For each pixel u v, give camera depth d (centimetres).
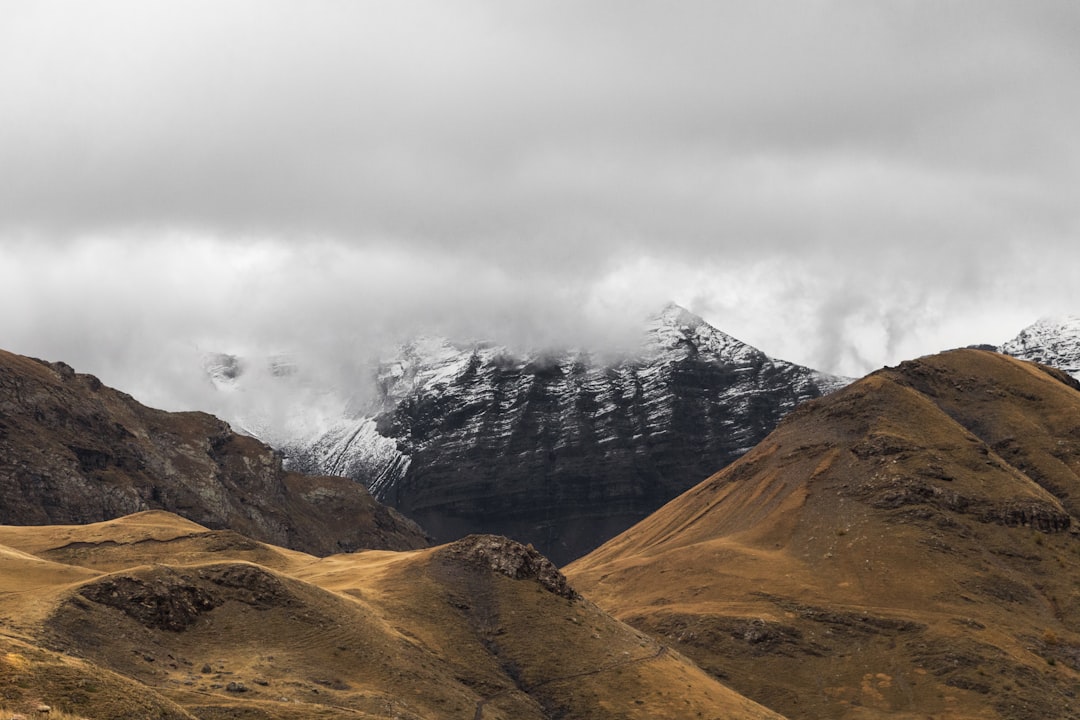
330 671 18450
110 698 12238
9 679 11950
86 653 16362
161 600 18312
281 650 18638
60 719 11106
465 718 18588
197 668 17350
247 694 16538
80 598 17588
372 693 17762
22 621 16475
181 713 12781
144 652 17162
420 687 18888
